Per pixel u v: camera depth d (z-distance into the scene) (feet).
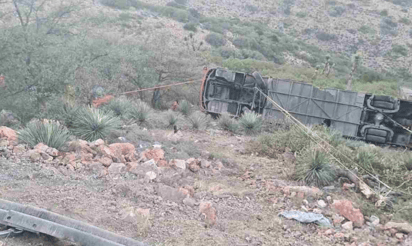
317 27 296.30
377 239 20.74
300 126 43.62
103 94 49.24
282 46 220.64
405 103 60.39
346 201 23.62
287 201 24.77
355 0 355.15
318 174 28.99
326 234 20.58
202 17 236.02
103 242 15.33
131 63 64.95
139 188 22.61
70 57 40.11
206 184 26.04
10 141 27.32
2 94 35.55
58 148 28.09
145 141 37.40
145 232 17.76
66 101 37.91
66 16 54.60
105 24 61.16
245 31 222.69
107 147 28.35
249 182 28.09
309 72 132.16
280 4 324.80
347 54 263.29
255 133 52.54
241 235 19.15
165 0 257.96
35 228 15.72
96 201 20.20
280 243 18.92
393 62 257.34
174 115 51.39
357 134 61.72
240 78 65.31
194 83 77.41
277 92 63.26
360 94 61.36
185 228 18.80
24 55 36.76
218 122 55.31
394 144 60.39
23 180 21.38
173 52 74.90
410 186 30.01
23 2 55.47
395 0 362.33
